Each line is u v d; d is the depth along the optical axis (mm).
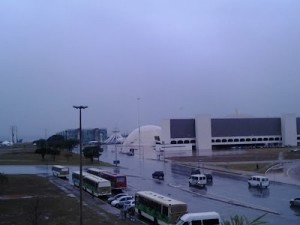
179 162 132375
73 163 132000
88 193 66875
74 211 48656
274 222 42406
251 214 46812
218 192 66312
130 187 74000
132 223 42281
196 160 135500
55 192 66188
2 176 66875
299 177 83188
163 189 71125
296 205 51750
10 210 49125
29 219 42938
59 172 90375
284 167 102250
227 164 114688
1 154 169875
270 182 77438
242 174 91875
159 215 41312
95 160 145000
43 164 129000
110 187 63000
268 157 137500
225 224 15891
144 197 46125
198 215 33625
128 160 151250
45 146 158250
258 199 58438
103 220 43469
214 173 96062
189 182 76938
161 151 185250
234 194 63812
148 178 89125
